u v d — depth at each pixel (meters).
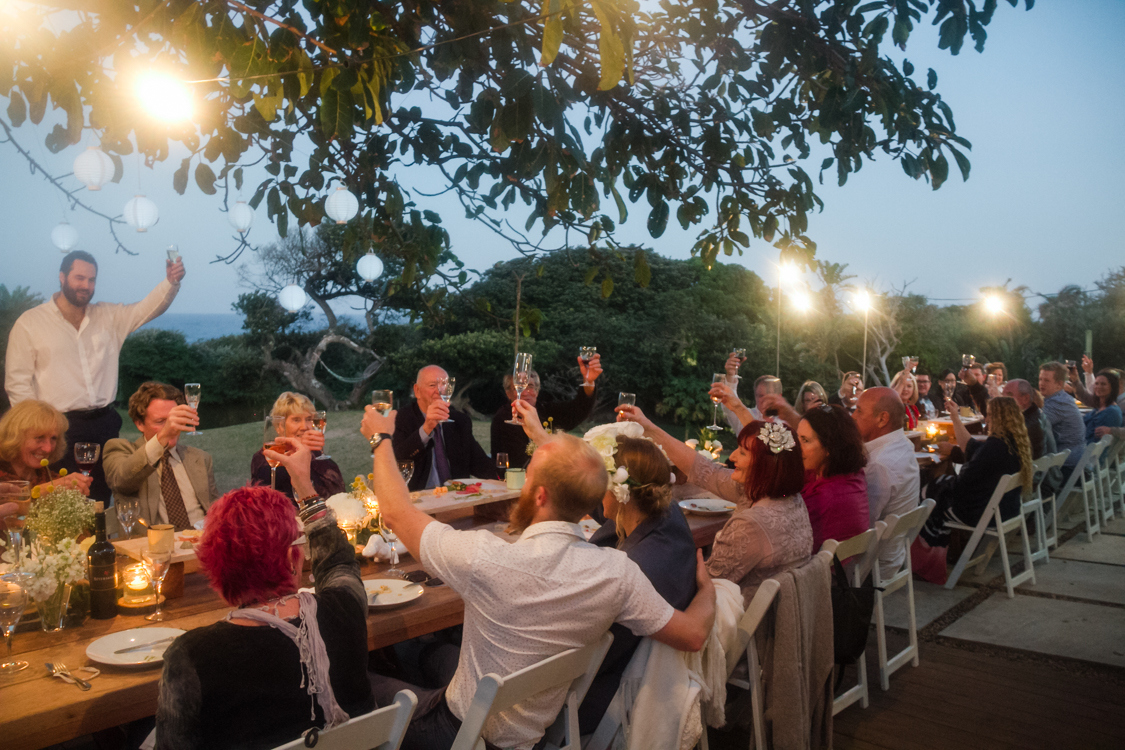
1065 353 21.34
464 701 1.86
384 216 3.57
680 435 14.70
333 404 14.16
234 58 1.96
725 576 2.61
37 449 2.91
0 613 1.83
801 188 3.78
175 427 2.98
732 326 15.61
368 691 1.72
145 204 2.82
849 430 3.23
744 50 3.32
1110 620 4.31
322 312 14.99
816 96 3.42
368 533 2.90
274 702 1.52
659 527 2.19
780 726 2.44
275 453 1.89
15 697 1.70
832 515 3.19
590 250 3.87
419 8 2.39
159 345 13.07
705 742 2.45
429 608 2.35
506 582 1.78
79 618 2.16
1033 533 6.30
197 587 2.52
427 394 4.47
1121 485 7.21
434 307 4.68
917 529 3.68
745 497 3.14
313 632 1.59
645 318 16.11
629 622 1.89
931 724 3.13
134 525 2.71
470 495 3.49
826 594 2.61
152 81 2.18
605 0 1.62
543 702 1.83
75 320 4.07
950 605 4.59
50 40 2.07
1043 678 3.57
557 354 15.09
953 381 7.97
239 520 1.59
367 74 2.15
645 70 3.72
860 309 17.44
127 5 1.96
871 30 2.97
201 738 1.47
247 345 13.84
